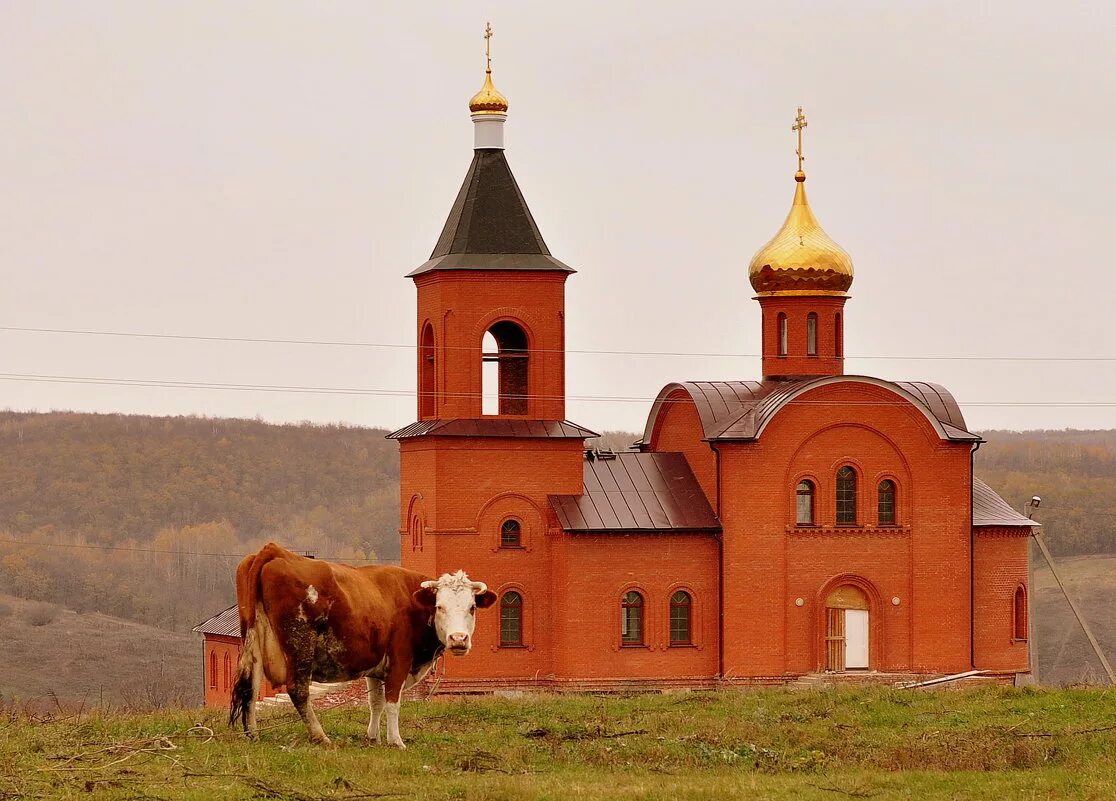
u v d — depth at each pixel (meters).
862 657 57.44
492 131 57.50
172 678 92.00
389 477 163.12
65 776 25.36
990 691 41.16
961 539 58.28
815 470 57.28
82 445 160.75
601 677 55.34
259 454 163.62
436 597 30.36
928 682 55.31
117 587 123.00
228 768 26.14
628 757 30.83
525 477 55.97
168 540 140.12
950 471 58.28
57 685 88.88
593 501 56.41
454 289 55.94
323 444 168.38
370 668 29.80
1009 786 28.08
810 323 61.03
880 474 57.75
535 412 56.41
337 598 28.95
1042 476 144.12
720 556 56.56
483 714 36.56
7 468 154.75
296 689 28.73
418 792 25.33
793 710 38.72
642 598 56.00
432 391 57.88
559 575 55.62
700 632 56.41
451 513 55.31
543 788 26.33
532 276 56.38
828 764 30.94
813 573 57.12
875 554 57.59
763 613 56.53
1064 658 88.38
